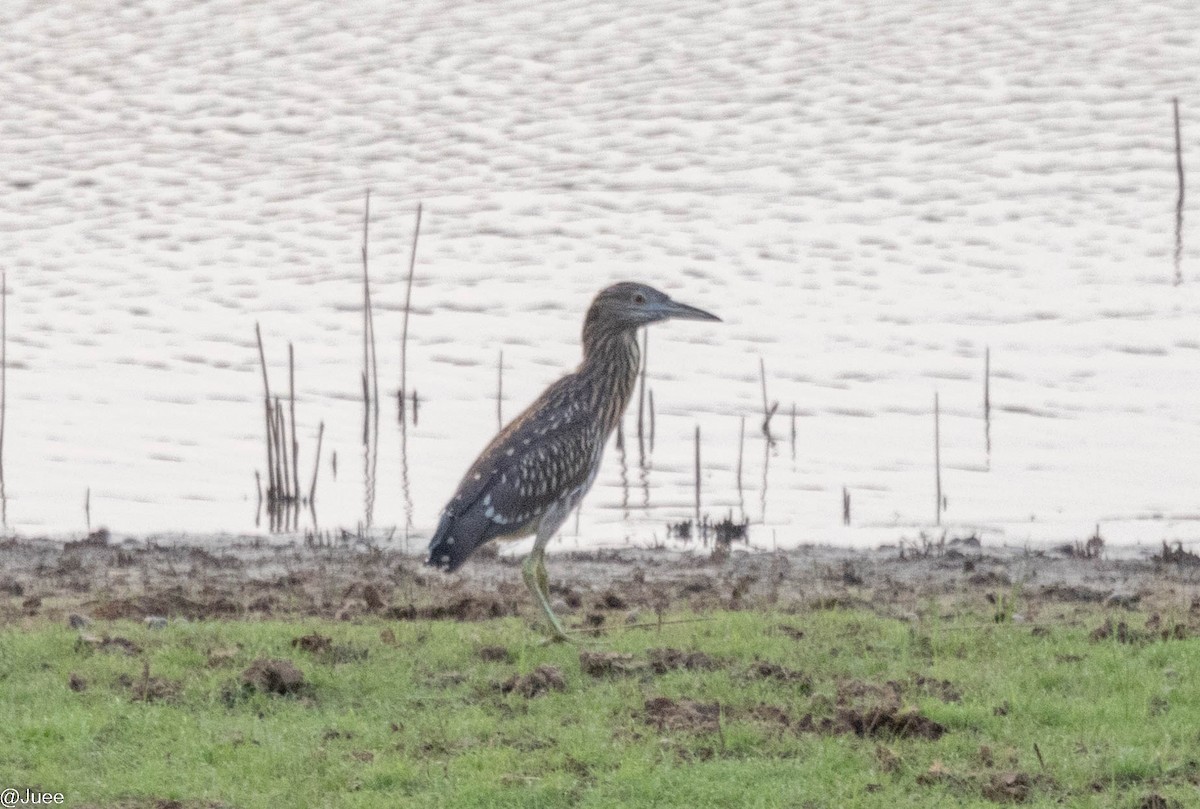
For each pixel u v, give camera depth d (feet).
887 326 82.23
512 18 142.20
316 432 71.41
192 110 123.44
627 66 129.49
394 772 30.09
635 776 29.73
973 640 38.22
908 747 31.45
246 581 47.83
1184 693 33.83
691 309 43.70
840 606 43.39
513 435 41.81
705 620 40.83
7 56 134.92
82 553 52.24
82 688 34.45
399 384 77.30
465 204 104.17
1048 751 30.96
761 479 63.82
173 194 107.86
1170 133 110.93
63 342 83.25
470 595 44.91
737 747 31.45
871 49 131.03
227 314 87.56
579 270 92.48
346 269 94.12
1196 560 50.21
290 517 60.29
